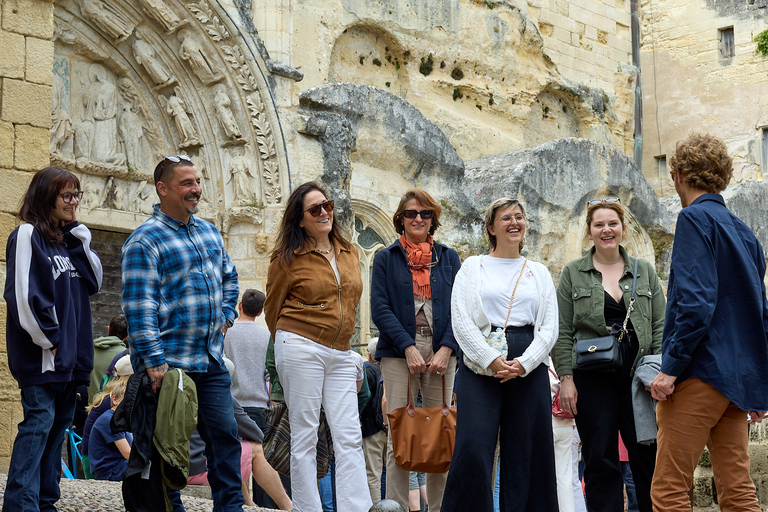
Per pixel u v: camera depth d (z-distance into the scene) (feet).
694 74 80.48
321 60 54.13
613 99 78.95
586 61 77.00
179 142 42.34
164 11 40.01
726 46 79.97
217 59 41.19
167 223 17.58
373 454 26.25
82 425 29.89
